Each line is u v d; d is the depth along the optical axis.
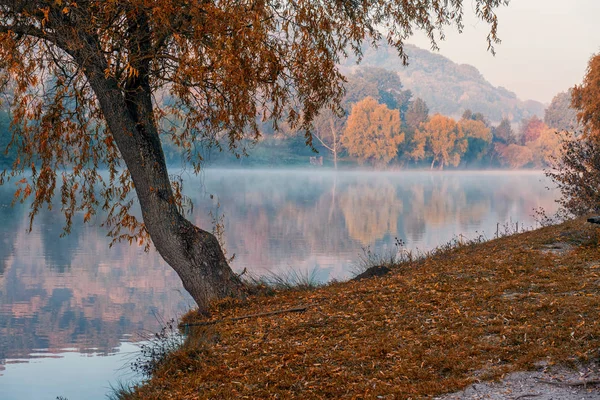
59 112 10.64
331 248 26.42
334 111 11.71
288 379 6.69
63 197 11.70
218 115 10.48
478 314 7.93
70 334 13.57
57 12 9.59
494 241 15.66
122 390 9.03
